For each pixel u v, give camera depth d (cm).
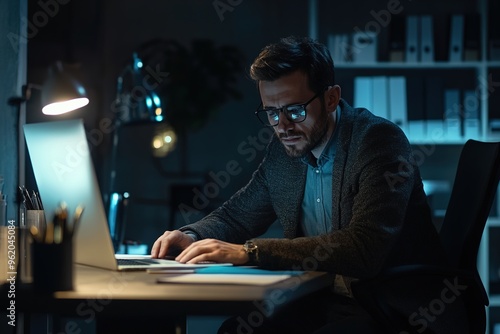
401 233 229
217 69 515
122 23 539
